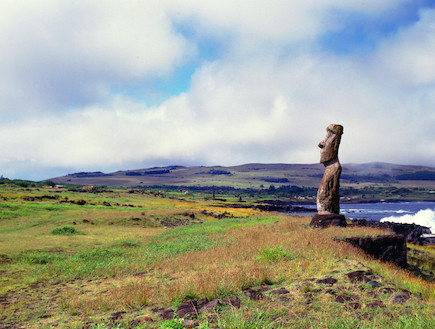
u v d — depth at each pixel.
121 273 12.01
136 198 118.00
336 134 19.50
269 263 9.75
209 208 76.25
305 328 4.71
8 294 9.59
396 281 7.17
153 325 5.46
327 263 9.08
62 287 10.33
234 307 5.70
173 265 12.26
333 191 19.11
